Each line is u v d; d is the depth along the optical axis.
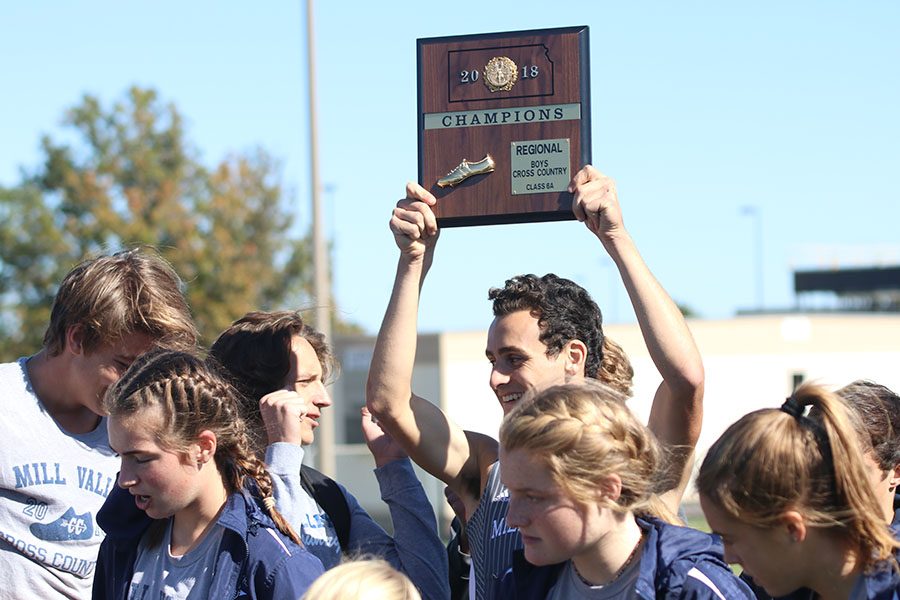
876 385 3.75
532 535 2.95
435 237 3.94
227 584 3.30
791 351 27.55
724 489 2.85
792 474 2.79
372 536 4.09
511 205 3.73
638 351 24.92
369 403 3.94
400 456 4.25
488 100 3.76
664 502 3.35
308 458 5.29
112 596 3.61
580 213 3.68
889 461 3.53
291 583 3.21
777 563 2.86
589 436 2.89
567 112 3.71
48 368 4.08
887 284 47.12
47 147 32.91
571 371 3.89
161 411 3.28
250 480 3.51
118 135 33.12
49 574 4.03
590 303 4.03
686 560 2.92
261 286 34.16
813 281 48.25
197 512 3.41
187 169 33.75
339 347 23.14
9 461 3.98
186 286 4.75
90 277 3.88
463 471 4.11
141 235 31.55
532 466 2.90
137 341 3.87
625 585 3.00
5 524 3.99
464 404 25.38
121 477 3.35
